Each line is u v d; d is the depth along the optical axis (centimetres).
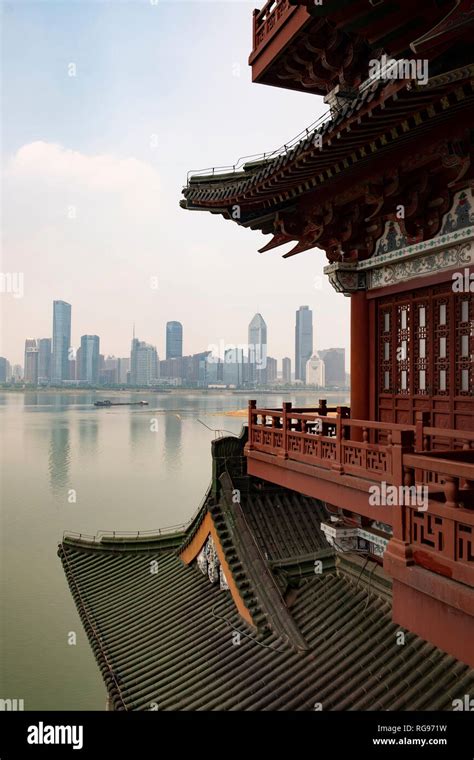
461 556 601
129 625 1617
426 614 648
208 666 1296
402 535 690
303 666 1149
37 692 2009
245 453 1519
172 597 1702
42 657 2197
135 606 1716
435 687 965
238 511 1565
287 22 1195
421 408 1152
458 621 600
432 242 1056
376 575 1242
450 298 1073
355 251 1284
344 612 1252
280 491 1664
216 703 1132
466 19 552
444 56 627
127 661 1432
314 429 1331
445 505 623
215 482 1634
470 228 964
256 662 1231
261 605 1359
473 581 572
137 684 1316
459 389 1055
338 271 1280
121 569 2000
